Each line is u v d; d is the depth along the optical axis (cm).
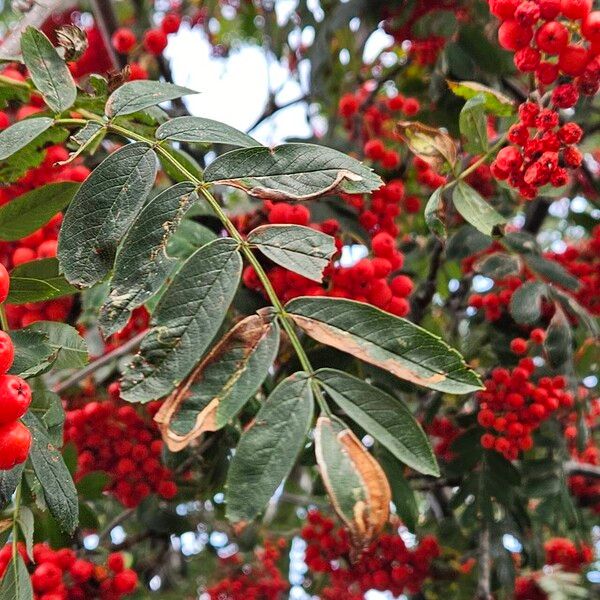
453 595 67
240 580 76
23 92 38
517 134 38
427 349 31
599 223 65
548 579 64
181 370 30
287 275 40
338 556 61
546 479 54
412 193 61
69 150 42
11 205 35
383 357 31
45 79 35
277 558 78
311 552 62
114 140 47
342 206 47
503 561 56
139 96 35
